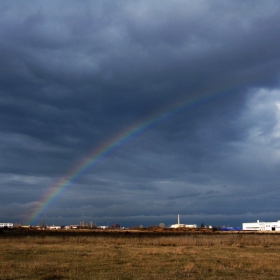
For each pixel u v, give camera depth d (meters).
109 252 35.28
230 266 25.08
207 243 50.38
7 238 59.44
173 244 49.41
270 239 58.50
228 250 40.06
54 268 22.80
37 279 18.70
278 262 27.20
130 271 22.02
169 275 20.44
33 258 29.45
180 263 26.38
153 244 49.56
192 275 20.58
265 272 22.12
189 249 41.03
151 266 24.48
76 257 30.14
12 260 27.92
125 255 32.41
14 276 19.52
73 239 54.44
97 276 19.80
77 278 19.08
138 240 55.12
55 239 54.28
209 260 28.89
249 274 21.23
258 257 31.70
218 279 19.09
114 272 21.52
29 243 49.16
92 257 30.08
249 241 53.44
